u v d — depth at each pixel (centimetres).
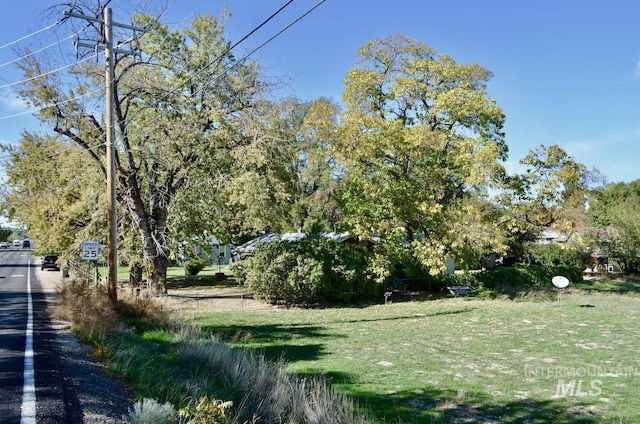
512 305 2244
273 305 2403
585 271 4378
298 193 4428
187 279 4166
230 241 3531
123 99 2256
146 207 2678
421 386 984
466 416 816
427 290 2950
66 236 2481
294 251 2438
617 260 4028
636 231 3856
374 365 1154
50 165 2473
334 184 4084
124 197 2330
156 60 2302
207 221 2788
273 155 2498
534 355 1241
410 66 2767
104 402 703
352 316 1988
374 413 827
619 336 1473
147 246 2394
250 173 2308
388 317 1947
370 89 2823
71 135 2120
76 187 2402
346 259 2480
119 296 1716
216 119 2245
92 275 2597
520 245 3694
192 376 941
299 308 2314
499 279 3022
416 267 2895
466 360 1198
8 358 943
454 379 1034
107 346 1066
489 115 2572
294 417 758
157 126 2252
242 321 1839
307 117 2778
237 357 1045
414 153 2522
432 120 2745
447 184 2675
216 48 2333
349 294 2470
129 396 772
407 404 877
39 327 1346
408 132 2503
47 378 790
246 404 803
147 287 2461
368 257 2598
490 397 912
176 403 750
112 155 1648
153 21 2173
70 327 1338
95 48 1725
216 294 2891
